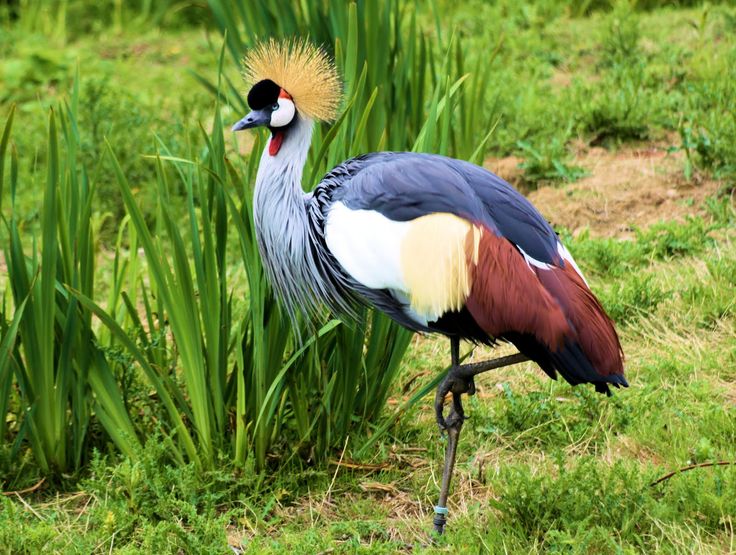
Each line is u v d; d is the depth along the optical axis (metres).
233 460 7.76
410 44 9.34
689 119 13.24
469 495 7.58
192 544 6.84
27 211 13.32
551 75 15.63
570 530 6.67
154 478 7.41
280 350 7.82
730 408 8.16
